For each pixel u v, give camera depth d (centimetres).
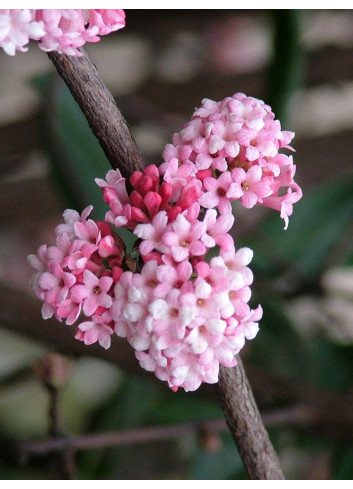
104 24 30
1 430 56
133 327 30
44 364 43
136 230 30
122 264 31
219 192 31
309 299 55
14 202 68
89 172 49
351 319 57
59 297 30
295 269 53
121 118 32
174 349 29
